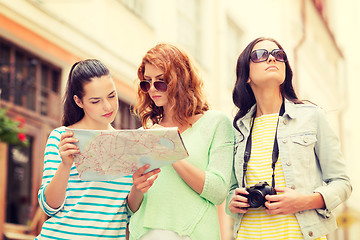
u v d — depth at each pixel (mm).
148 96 3691
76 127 3541
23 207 8328
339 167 3340
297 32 17469
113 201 3412
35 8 8555
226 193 3391
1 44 8008
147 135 2881
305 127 3375
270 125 3471
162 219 3279
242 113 3615
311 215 3229
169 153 2943
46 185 3357
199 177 3266
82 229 3350
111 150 2988
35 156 8578
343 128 22000
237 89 3578
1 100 7859
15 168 8180
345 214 19109
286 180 3281
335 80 24156
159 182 3371
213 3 14719
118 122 10539
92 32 10008
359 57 24953
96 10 10094
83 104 3449
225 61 14812
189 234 3252
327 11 21625
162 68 3402
